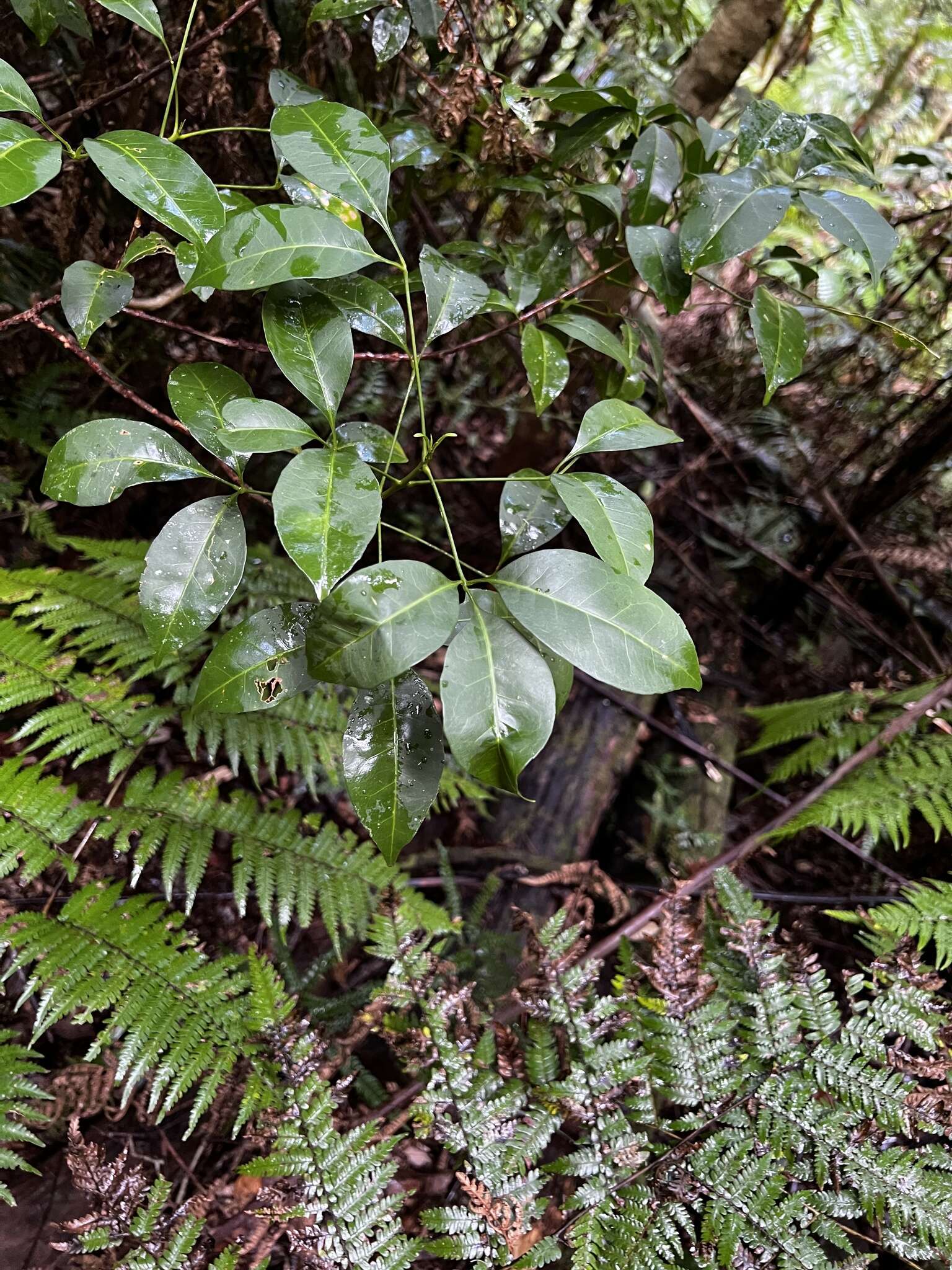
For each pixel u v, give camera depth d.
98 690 1.57
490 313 1.80
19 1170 1.35
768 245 2.62
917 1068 1.23
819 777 2.43
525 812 2.15
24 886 1.52
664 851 2.17
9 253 1.71
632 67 1.75
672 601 2.84
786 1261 1.10
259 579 1.89
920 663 2.69
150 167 0.81
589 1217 1.15
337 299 0.97
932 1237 1.11
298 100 1.25
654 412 2.56
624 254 1.46
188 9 1.49
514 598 0.80
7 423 1.77
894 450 2.55
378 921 1.37
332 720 1.80
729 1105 1.24
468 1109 1.21
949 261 2.33
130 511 2.12
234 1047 1.27
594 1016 1.29
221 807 1.57
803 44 2.42
